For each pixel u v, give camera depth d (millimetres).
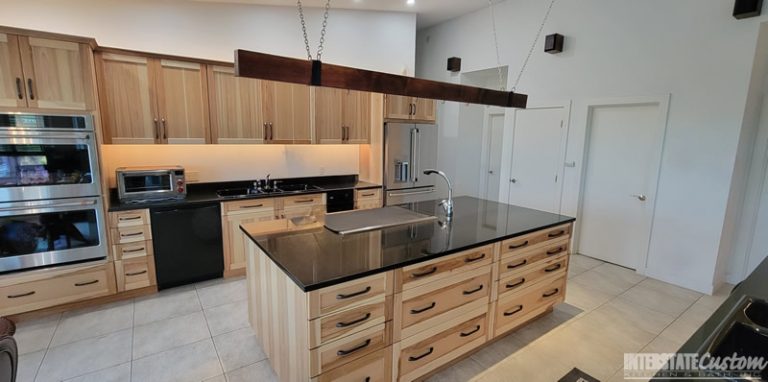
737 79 3090
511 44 4863
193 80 3412
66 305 2883
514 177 5074
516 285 2514
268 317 2098
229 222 3523
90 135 2795
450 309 2105
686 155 3445
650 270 3787
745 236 3582
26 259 2682
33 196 2631
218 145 3928
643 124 3799
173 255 3279
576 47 4188
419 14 5340
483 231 2420
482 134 6258
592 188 4316
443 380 2150
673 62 3457
